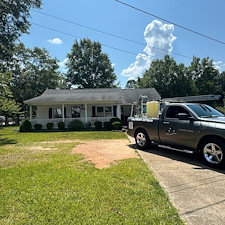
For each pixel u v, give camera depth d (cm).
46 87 3058
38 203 282
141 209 262
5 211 262
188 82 3947
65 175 407
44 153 654
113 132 1341
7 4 1409
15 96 2670
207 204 275
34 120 1670
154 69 4047
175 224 227
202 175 399
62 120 1680
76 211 258
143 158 552
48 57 3086
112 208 265
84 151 676
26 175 414
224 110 1844
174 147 557
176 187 338
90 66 4203
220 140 441
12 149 736
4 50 1639
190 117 512
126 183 358
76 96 1780
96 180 374
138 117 756
